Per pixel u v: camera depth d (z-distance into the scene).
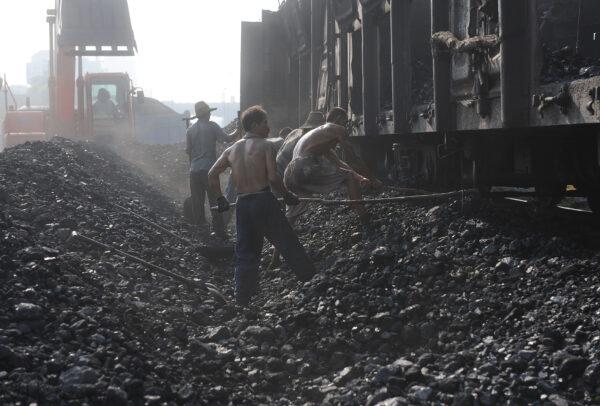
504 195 6.56
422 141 8.55
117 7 22.95
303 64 15.43
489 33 5.70
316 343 4.59
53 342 3.76
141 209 10.10
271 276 6.71
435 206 7.31
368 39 9.59
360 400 3.64
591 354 3.68
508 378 3.61
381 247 5.98
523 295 4.71
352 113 10.79
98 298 4.63
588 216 6.09
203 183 10.02
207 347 4.38
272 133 17.38
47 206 7.31
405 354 4.36
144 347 4.12
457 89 6.48
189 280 6.30
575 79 5.08
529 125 5.23
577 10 7.38
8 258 4.59
